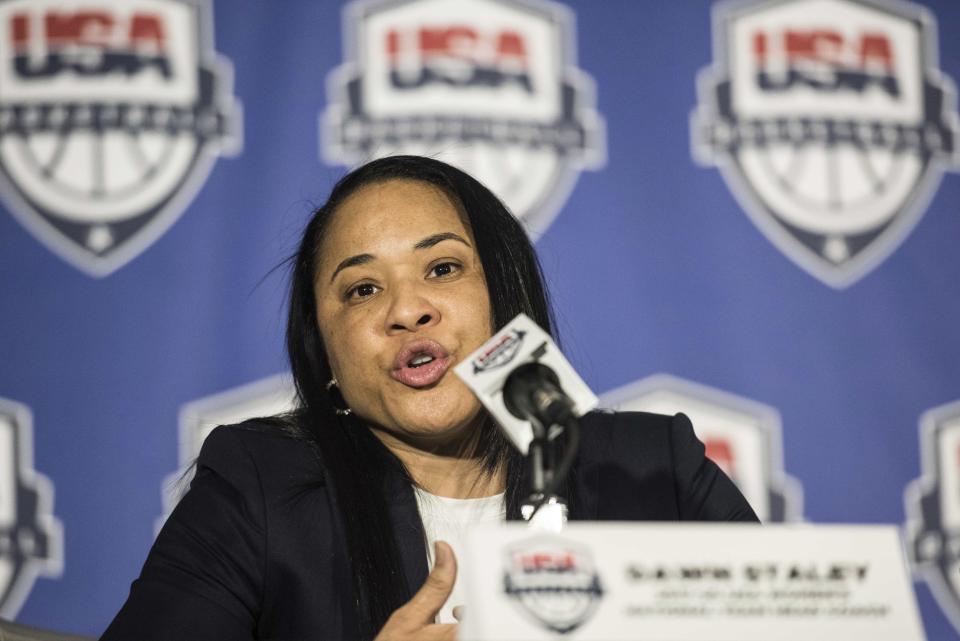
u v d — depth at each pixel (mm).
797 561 4133
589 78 12250
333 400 7262
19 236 11281
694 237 12203
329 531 6625
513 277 7074
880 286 12375
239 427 7164
